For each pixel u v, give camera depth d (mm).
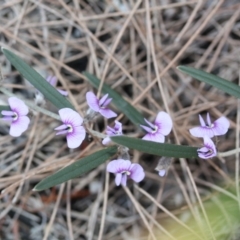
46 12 431
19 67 327
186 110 412
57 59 431
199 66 429
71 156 400
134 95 421
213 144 298
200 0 421
